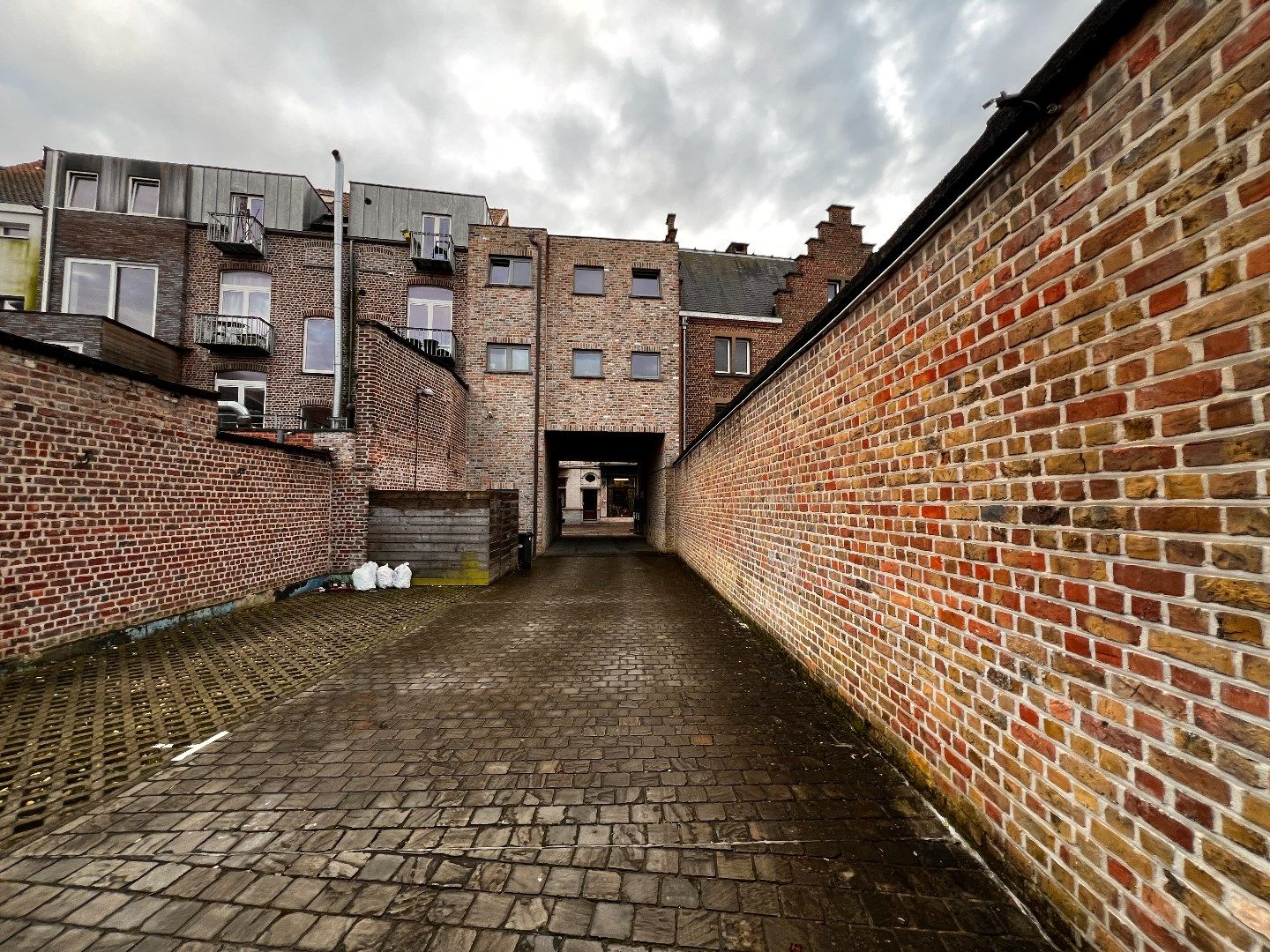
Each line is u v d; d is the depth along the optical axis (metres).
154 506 5.12
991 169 1.88
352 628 5.37
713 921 1.59
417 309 13.59
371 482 8.30
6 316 10.37
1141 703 1.31
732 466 6.36
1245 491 1.07
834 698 3.25
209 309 13.04
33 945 1.51
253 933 1.56
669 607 6.43
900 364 2.56
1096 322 1.45
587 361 13.20
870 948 1.50
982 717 1.93
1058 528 1.58
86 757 2.64
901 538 2.52
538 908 1.65
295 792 2.32
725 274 16.95
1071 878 1.50
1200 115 1.18
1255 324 1.05
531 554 10.20
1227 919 1.09
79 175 13.39
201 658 4.35
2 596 3.86
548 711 3.21
